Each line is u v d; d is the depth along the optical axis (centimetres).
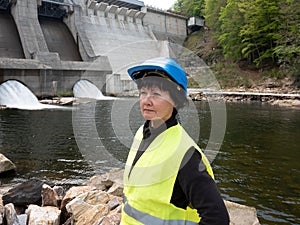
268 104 2620
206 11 5431
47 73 2670
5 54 2973
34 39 3141
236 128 1430
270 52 3859
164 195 132
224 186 702
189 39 5825
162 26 5666
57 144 1052
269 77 3669
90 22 4372
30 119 1609
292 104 2534
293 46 3303
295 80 3341
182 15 6069
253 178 750
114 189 513
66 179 728
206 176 128
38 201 528
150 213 137
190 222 135
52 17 3850
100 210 429
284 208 593
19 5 3173
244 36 4075
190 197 129
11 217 437
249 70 3997
